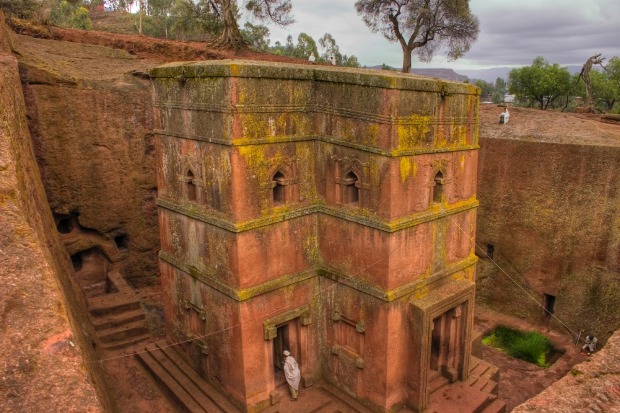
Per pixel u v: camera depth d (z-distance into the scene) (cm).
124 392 1277
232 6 3009
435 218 1145
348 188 1135
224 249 1086
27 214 834
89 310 1515
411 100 1020
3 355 500
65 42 2264
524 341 1745
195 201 1169
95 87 1675
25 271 595
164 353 1370
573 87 4206
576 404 554
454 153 1182
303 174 1150
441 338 1265
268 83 1030
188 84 1076
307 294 1204
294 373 1169
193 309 1248
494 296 1983
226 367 1159
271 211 1095
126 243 1831
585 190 1700
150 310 1711
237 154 1006
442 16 3194
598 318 1695
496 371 1388
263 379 1144
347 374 1201
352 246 1132
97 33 2619
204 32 3178
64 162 1642
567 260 1766
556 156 1752
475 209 1291
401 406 1162
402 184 1045
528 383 1548
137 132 1759
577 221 1728
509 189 1886
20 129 1220
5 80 1151
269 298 1122
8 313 541
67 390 481
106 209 1745
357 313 1145
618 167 1617
